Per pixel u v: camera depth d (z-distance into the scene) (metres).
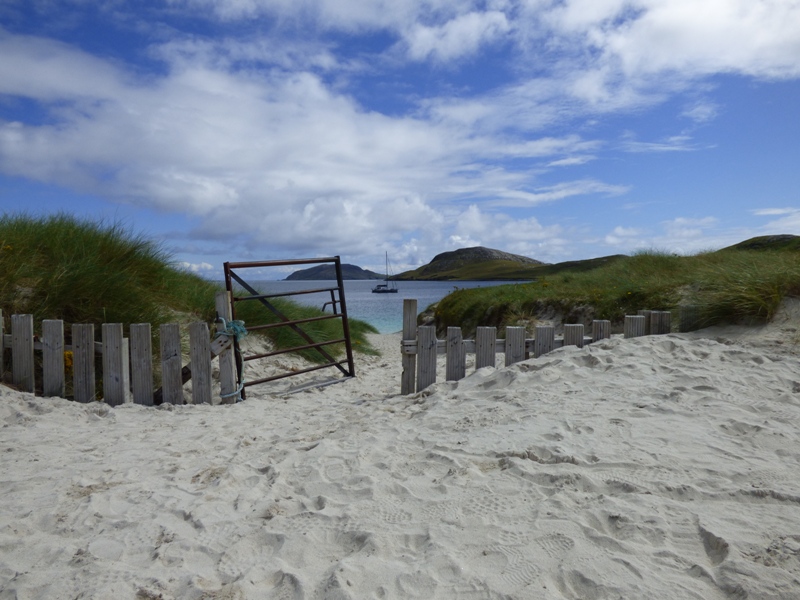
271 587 2.32
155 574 2.42
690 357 5.74
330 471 3.61
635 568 2.26
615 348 6.20
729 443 3.65
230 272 7.12
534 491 3.07
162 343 6.39
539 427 4.14
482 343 6.50
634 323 6.74
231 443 4.53
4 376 6.50
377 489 3.26
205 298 9.80
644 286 10.14
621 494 2.96
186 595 2.25
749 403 4.45
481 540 2.57
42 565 2.54
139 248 8.91
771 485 2.99
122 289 7.63
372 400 6.43
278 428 5.12
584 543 2.48
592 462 3.41
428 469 3.56
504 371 5.77
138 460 4.05
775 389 4.80
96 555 2.61
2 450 4.34
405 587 2.23
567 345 6.58
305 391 7.62
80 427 5.16
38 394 6.55
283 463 3.79
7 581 2.40
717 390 4.79
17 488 3.48
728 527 2.54
